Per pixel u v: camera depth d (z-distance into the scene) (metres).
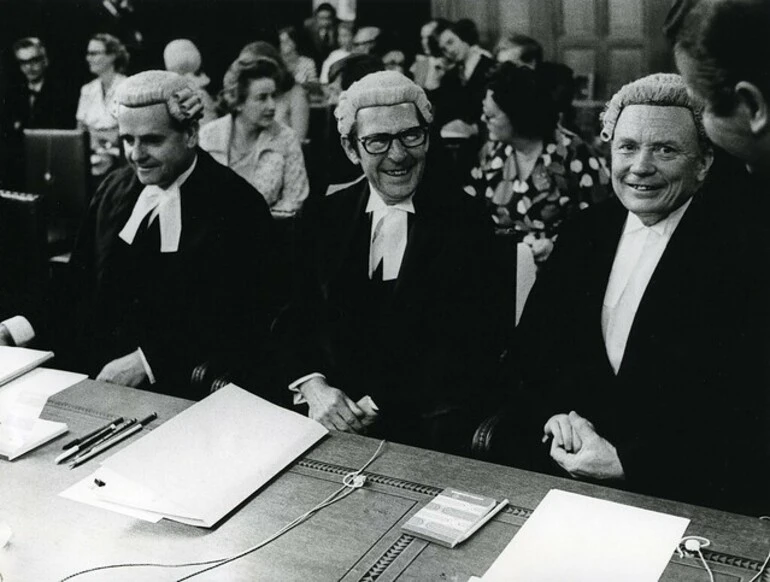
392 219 2.64
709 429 2.38
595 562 1.99
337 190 2.70
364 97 2.59
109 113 2.96
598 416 2.48
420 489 2.33
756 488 2.35
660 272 2.36
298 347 2.85
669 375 2.39
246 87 2.75
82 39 2.94
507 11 2.39
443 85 2.50
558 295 2.48
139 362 3.09
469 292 2.59
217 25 2.75
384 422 2.77
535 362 2.54
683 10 2.22
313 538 2.15
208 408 2.67
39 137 3.08
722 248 2.29
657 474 2.45
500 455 2.61
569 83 2.37
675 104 2.27
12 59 3.04
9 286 3.22
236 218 2.87
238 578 2.03
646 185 2.33
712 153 2.26
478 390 2.63
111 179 3.02
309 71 2.66
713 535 2.09
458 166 2.54
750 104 2.20
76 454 2.54
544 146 2.42
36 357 3.04
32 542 2.18
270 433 2.56
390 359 2.72
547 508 2.19
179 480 2.35
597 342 2.46
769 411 2.30
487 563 2.03
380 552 2.09
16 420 2.71
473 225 2.55
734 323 2.31
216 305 2.95
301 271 2.80
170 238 2.96
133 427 2.67
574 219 2.43
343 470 2.43
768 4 2.14
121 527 2.23
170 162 2.91
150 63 2.87
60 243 3.13
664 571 1.97
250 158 2.80
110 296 3.09
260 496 2.33
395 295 2.68
